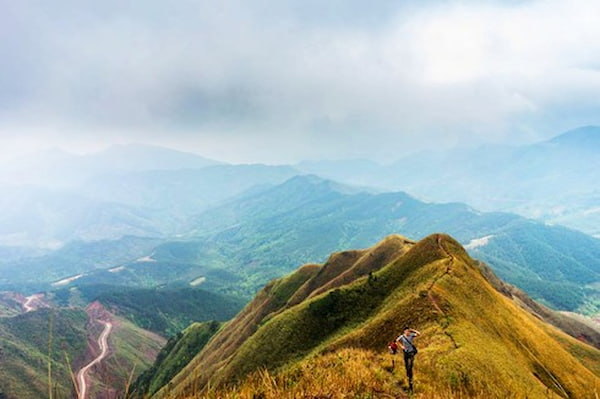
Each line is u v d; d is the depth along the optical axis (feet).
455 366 99.66
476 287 195.93
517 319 198.49
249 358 250.16
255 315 433.89
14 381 521.24
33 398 505.25
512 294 473.67
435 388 62.23
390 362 70.28
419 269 230.68
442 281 184.85
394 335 159.94
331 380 49.16
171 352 554.87
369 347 164.76
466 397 61.26
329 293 255.70
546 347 185.68
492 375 103.09
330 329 240.53
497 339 154.61
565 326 481.05
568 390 154.30
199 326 566.36
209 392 36.40
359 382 51.75
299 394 41.19
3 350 581.94
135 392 24.25
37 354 606.55
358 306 241.76
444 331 134.00
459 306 162.20
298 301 390.83
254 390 39.52
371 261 355.15
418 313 161.07
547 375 156.87
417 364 96.43
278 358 236.02
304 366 68.64
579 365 188.55
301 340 240.73
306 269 457.68
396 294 221.25
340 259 408.46
